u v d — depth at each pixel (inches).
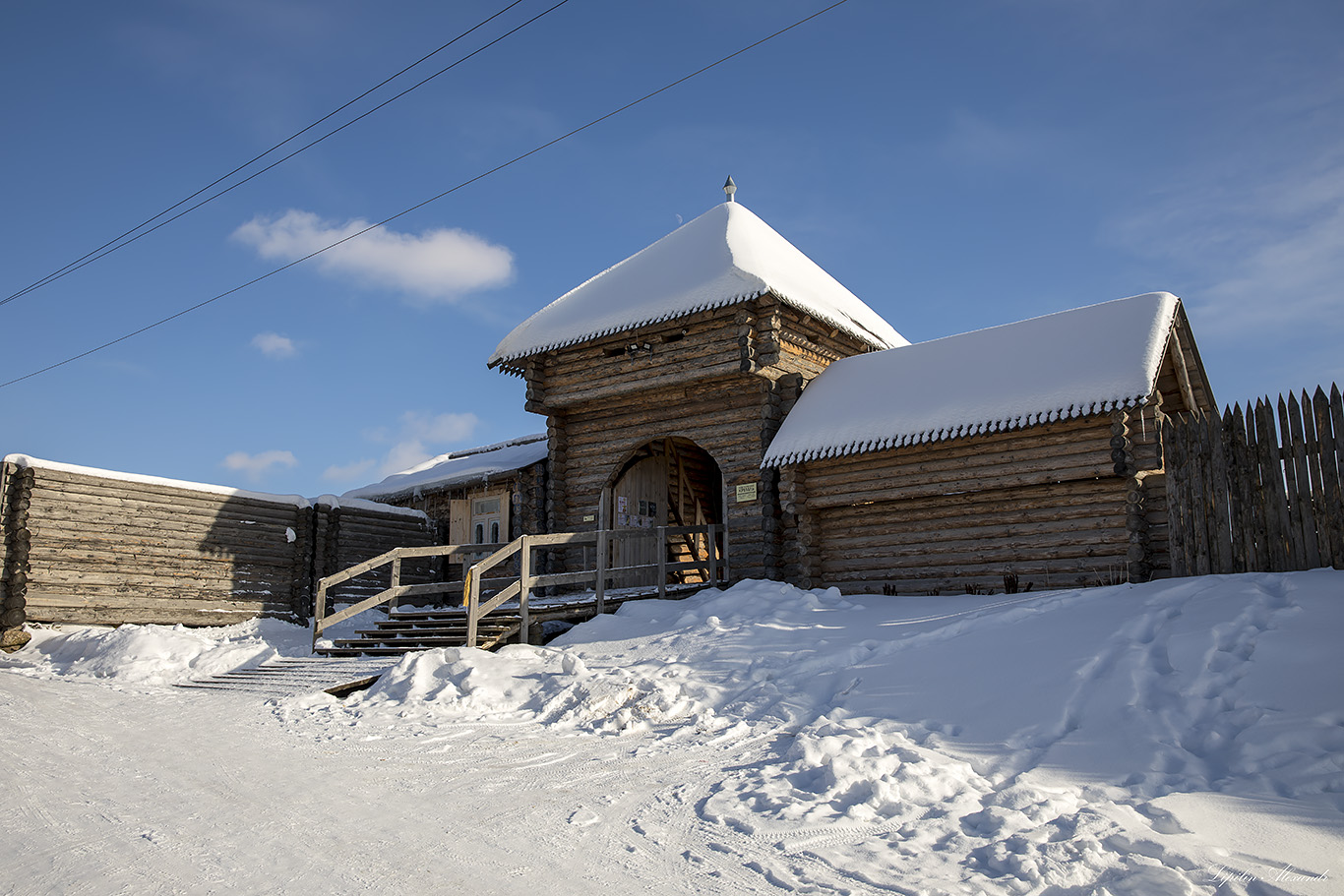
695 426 675.4
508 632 494.9
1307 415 384.5
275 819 220.1
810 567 589.3
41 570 623.2
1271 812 193.9
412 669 417.1
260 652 560.7
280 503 777.6
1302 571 361.4
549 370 730.8
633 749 295.0
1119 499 491.5
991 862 178.1
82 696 450.6
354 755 296.2
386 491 1005.8
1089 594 396.2
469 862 187.9
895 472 560.1
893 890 167.3
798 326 676.1
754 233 714.8
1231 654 280.1
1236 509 403.9
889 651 370.9
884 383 601.3
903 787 224.2
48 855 193.3
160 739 330.3
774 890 169.8
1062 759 242.4
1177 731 245.1
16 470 629.9
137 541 675.4
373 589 838.5
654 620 497.0
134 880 176.7
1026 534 520.7
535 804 233.3
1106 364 500.1
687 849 194.9
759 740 295.6
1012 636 345.1
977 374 557.0
